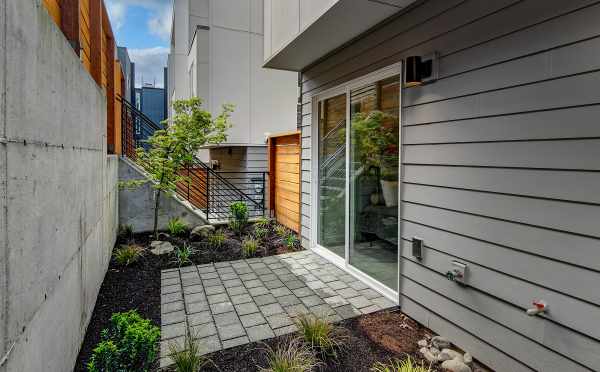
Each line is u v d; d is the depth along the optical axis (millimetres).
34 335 1465
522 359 2068
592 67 1716
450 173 2557
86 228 2727
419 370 2117
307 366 2205
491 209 2244
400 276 3113
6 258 1192
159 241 5258
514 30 2076
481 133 2301
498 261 2207
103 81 4480
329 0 2936
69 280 2102
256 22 9039
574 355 1803
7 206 1209
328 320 2850
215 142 5820
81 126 2572
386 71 3232
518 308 2090
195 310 3104
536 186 1973
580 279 1774
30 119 1454
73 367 2197
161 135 5547
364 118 3715
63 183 1987
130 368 1883
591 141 1724
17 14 1328
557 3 1853
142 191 5980
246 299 3334
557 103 1861
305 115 4992
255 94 9086
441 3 2598
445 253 2615
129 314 2244
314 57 4289
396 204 3252
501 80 2162
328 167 4617
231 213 6672
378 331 2762
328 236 4672
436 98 2666
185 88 12297
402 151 3043
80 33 3184
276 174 6805
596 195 1707
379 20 3176
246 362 2340
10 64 1259
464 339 2465
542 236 1948
